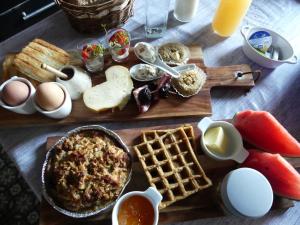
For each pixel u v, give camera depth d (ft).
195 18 1.71
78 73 1.36
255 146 1.26
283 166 1.09
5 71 1.41
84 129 1.20
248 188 1.02
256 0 1.78
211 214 1.15
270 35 1.54
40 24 1.62
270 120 1.17
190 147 1.20
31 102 1.28
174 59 1.45
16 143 1.30
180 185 1.11
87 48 1.38
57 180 1.07
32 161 1.26
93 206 1.07
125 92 1.36
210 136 1.22
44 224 1.09
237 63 1.58
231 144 1.24
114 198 1.08
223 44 1.63
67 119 1.34
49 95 1.20
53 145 1.20
